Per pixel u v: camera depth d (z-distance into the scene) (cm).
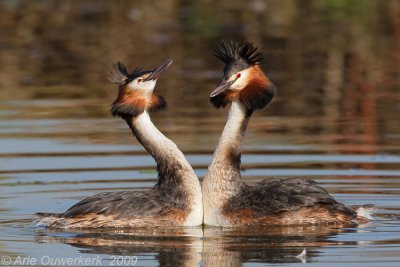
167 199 1327
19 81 2436
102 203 1307
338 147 1745
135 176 1572
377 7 3316
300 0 3459
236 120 1375
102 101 2209
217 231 1285
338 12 3278
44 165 1653
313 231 1261
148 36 2948
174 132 1869
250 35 2922
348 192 1454
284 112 2075
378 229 1262
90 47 2833
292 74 2448
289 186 1327
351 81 2364
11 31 3105
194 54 2681
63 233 1275
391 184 1499
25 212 1374
